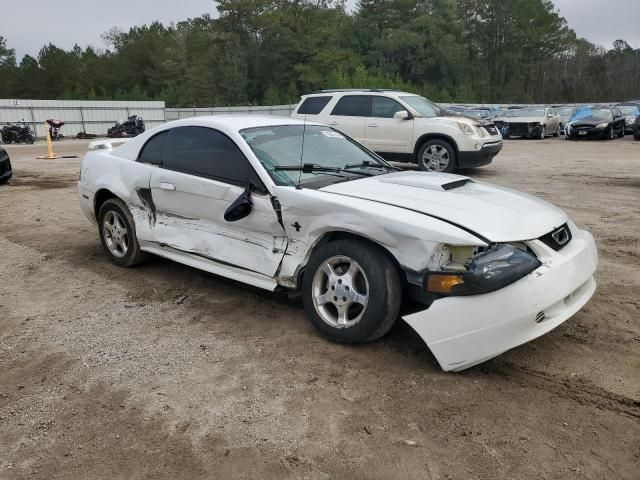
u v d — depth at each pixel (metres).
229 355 3.70
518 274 3.15
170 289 4.97
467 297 3.17
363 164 4.75
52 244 6.66
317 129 5.06
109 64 88.00
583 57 95.88
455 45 75.69
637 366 3.43
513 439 2.76
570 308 3.44
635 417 2.92
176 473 2.58
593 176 11.54
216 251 4.48
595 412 2.97
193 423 2.96
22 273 5.55
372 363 3.53
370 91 12.21
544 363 3.49
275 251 4.09
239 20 60.12
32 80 90.19
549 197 9.09
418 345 3.75
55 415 3.07
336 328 3.73
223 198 4.34
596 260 3.82
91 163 5.79
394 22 75.88
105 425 2.96
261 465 2.62
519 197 4.06
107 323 4.27
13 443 2.83
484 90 81.31
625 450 2.67
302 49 59.88
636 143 21.06
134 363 3.62
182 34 85.31
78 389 3.33
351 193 3.84
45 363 3.65
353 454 2.68
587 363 3.48
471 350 3.18
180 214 4.79
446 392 3.19
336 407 3.06
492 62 87.31
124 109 42.41
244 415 3.01
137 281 5.20
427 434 2.82
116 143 6.37
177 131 4.96
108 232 5.65
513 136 25.11
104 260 5.89
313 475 2.54
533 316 3.15
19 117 37.03
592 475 2.50
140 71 86.94
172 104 66.94
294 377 3.39
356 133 12.19
